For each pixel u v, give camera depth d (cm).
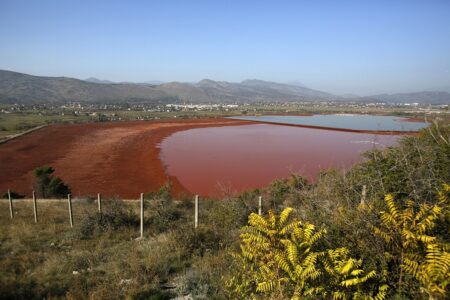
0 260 826
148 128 8881
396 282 371
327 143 6003
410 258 357
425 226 358
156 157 4619
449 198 405
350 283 349
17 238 1047
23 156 4800
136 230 1112
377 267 382
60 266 751
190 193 2822
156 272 664
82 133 7562
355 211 443
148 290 577
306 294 388
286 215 456
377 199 472
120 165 4134
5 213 1540
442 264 315
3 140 6069
